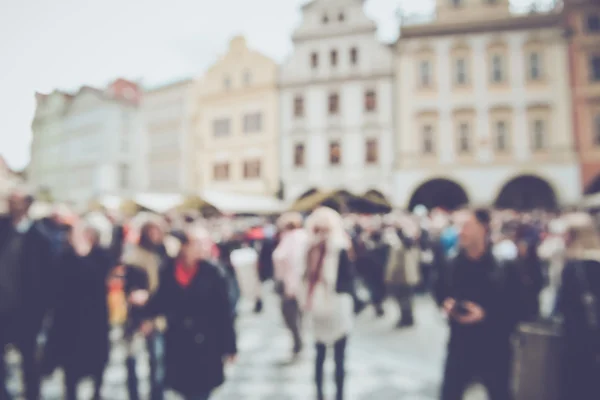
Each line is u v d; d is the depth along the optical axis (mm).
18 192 3725
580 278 3055
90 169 34875
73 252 3799
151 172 30750
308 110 25266
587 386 2936
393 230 8188
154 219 4043
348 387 4734
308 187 25047
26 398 3701
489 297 3039
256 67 26625
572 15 22594
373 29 24500
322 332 4023
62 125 38031
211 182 27641
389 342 6621
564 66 22578
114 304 5340
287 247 5883
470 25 23062
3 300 3514
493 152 22938
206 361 3105
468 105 23219
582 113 22375
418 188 25391
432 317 8398
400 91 23766
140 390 4637
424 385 4781
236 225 15016
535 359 3004
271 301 10477
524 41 22875
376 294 8531
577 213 3371
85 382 4891
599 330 2965
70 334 3688
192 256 3211
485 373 3041
